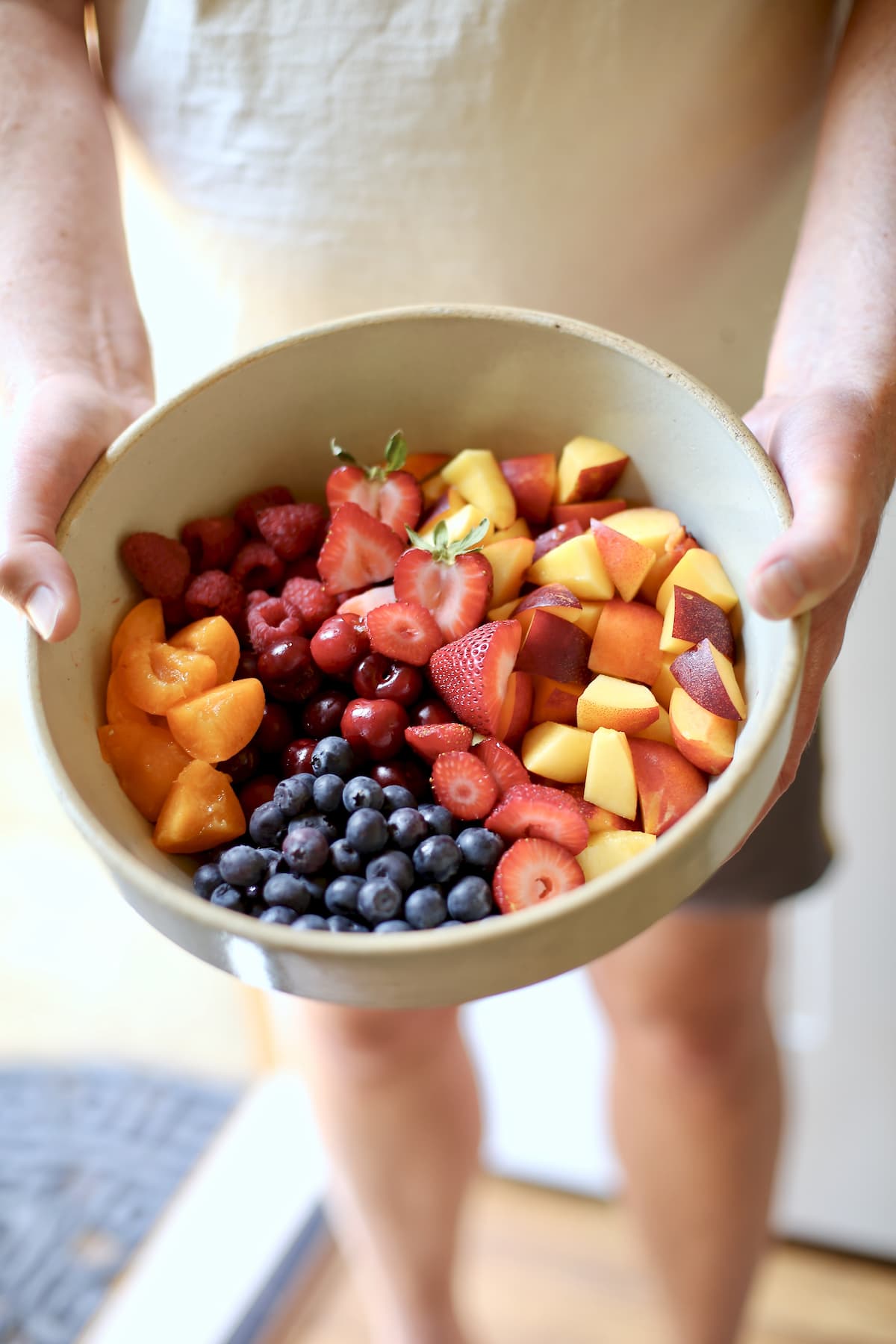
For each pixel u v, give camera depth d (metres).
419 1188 1.03
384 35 0.78
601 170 0.80
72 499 0.70
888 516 1.00
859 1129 1.25
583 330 0.73
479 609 0.71
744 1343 1.20
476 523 0.74
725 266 0.86
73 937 1.48
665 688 0.71
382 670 0.71
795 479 0.67
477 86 0.78
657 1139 1.03
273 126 0.81
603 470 0.75
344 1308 1.26
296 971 0.61
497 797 0.68
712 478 0.72
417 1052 0.99
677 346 0.87
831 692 1.08
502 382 0.76
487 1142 1.37
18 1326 1.17
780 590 0.62
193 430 0.74
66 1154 1.30
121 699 0.70
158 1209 1.26
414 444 0.79
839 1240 1.31
